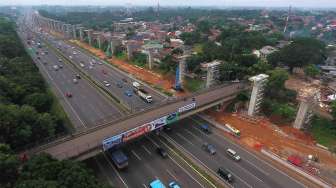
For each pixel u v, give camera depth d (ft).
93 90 422.41
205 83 429.79
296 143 273.54
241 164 241.55
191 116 340.80
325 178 218.38
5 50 489.26
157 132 289.94
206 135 293.02
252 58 456.86
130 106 354.13
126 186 210.79
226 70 424.05
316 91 320.29
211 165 239.71
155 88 433.48
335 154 252.62
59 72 522.88
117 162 225.97
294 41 559.38
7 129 204.44
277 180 220.64
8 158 160.45
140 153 255.70
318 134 283.79
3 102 256.52
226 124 302.45
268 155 252.42
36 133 228.43
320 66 506.48
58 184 151.23
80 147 215.31
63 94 401.08
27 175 158.51
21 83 327.47
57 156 201.98
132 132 232.32
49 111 315.17
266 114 336.08
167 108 298.97
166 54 585.63
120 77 497.46
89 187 159.22
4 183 153.48
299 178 222.89
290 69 475.72
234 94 353.10
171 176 224.12
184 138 285.84
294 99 349.41
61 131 274.57
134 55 629.10
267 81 353.72
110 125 257.34
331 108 301.43
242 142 278.46
